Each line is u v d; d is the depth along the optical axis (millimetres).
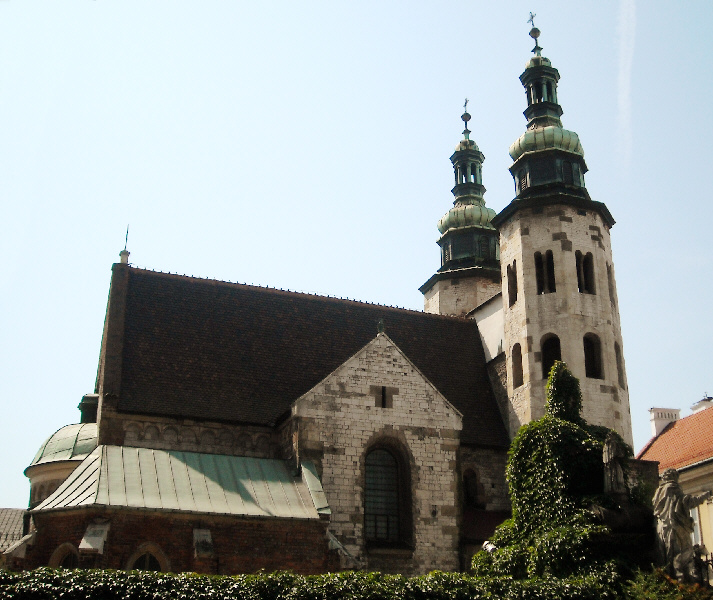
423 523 42125
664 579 31859
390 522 42500
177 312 49375
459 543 42469
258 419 45500
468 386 54125
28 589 26609
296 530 36531
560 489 37656
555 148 56094
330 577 30078
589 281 53312
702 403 63281
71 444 47094
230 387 46688
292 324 52156
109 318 46656
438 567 41688
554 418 39688
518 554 37312
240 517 35688
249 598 28469
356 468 41625
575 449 38500
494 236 70250
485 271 67312
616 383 51031
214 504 36156
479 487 49031
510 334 53500
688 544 33188
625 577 33094
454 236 70312
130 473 37000
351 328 53812
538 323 51594
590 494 37375
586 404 49500
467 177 72625
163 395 44719
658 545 33938
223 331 49625
